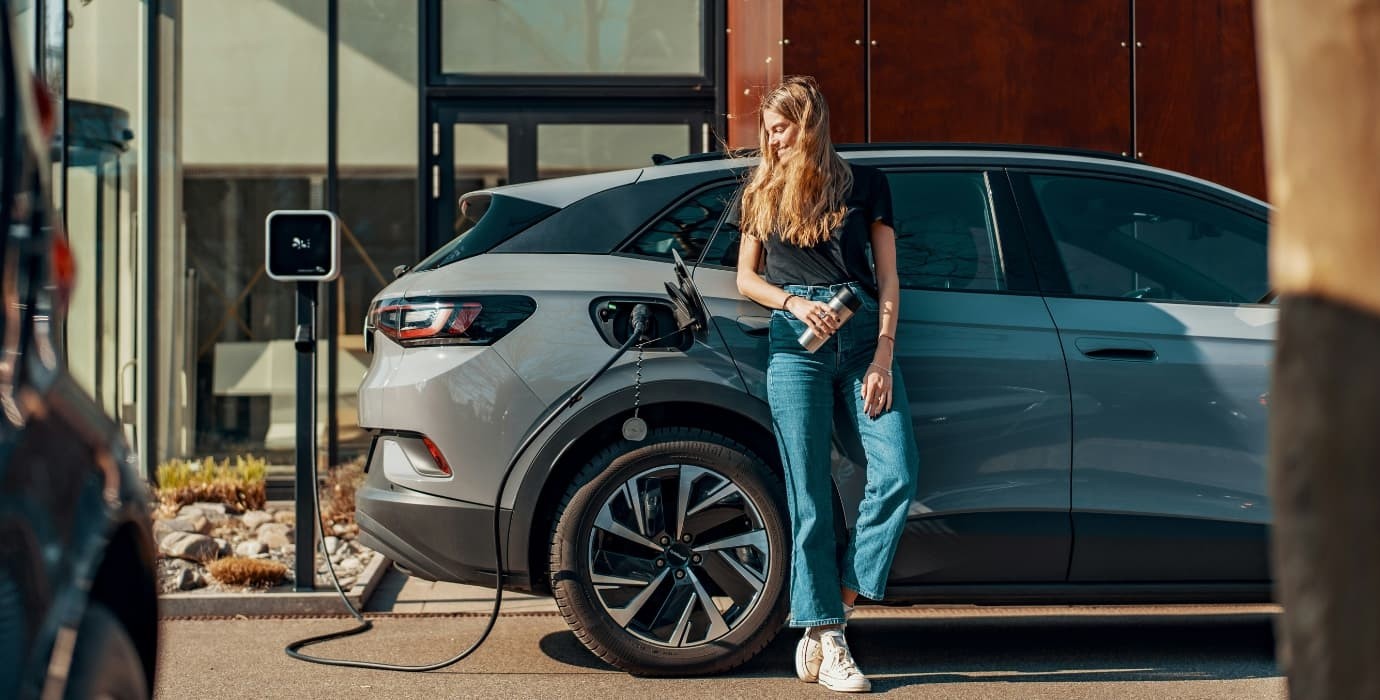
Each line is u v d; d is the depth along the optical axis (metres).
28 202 1.64
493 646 4.38
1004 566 3.83
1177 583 3.90
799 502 3.68
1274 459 0.90
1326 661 0.86
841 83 6.79
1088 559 3.85
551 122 8.10
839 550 3.83
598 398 3.78
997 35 6.86
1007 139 6.86
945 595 3.85
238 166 8.02
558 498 3.88
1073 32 6.90
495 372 3.77
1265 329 3.99
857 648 4.37
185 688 3.78
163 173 7.96
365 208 8.04
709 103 8.12
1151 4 6.91
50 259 1.75
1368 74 0.84
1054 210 4.08
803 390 3.65
